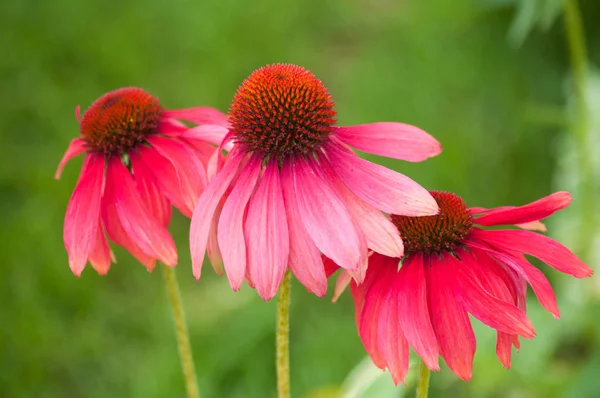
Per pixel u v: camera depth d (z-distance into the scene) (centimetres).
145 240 50
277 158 48
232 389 76
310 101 48
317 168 47
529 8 71
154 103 54
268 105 48
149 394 75
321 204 46
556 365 70
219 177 48
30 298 83
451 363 45
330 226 46
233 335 79
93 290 86
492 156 99
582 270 46
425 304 46
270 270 45
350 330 80
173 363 77
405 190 46
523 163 98
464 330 46
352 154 48
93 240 50
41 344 80
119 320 85
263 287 45
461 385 71
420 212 45
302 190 47
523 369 67
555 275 79
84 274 87
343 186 47
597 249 78
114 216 51
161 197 51
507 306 45
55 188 95
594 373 64
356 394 56
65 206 93
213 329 81
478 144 101
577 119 76
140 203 51
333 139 49
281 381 49
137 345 82
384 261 48
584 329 71
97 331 83
